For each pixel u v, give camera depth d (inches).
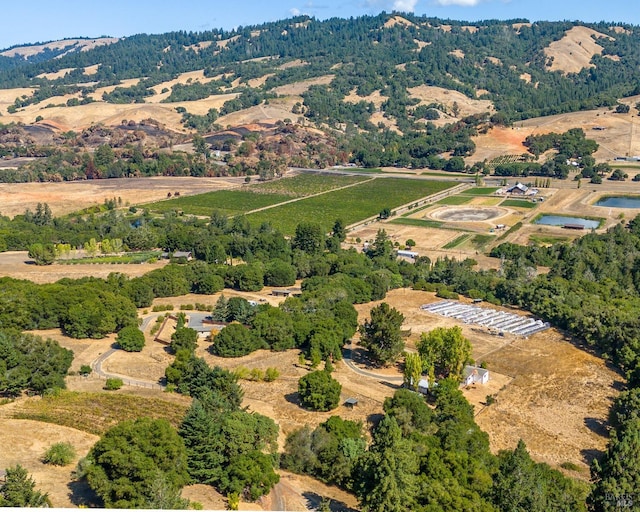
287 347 5329.7
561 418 4293.8
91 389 4330.7
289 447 3535.9
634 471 2935.5
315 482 3361.2
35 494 2647.6
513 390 4685.0
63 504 2810.0
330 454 3408.0
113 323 5487.2
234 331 5152.6
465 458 3189.0
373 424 4077.3
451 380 4431.6
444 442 3452.3
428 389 4485.7
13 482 2635.3
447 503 2807.6
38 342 4409.5
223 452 3265.3
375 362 5142.7
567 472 3634.4
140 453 2918.3
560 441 4001.0
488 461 3395.7
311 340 5068.9
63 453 3228.3
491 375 4933.6
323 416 4158.5
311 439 3523.6
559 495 2994.6
